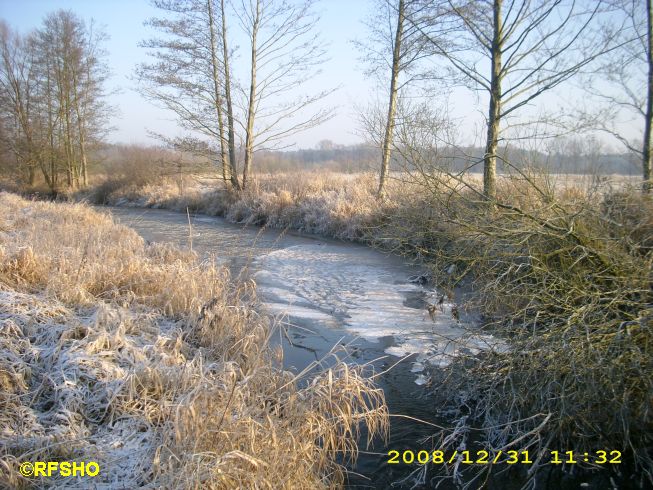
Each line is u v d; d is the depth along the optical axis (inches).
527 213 206.5
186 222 713.0
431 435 176.7
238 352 205.0
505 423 170.6
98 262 278.8
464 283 303.9
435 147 330.3
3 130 1253.7
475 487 151.7
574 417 161.0
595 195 227.6
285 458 134.3
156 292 264.1
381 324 284.4
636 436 162.9
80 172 1320.1
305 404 159.2
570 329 165.9
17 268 242.2
